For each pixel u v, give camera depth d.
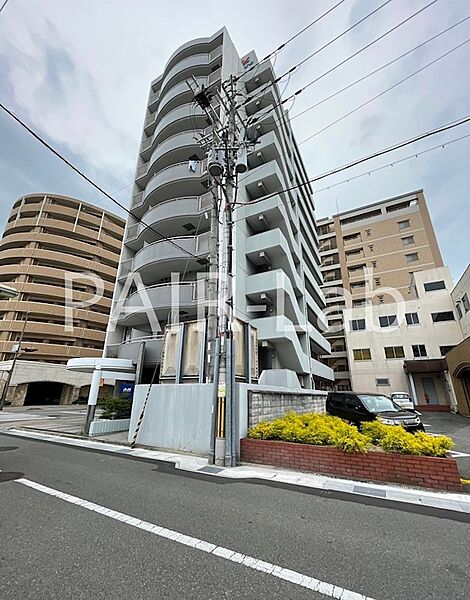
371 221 33.28
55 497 3.62
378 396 8.60
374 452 4.39
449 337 22.03
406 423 7.04
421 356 22.62
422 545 2.54
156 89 22.33
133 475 4.62
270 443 5.25
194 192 15.50
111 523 2.91
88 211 35.38
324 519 3.06
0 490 3.87
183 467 5.13
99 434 8.60
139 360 9.90
